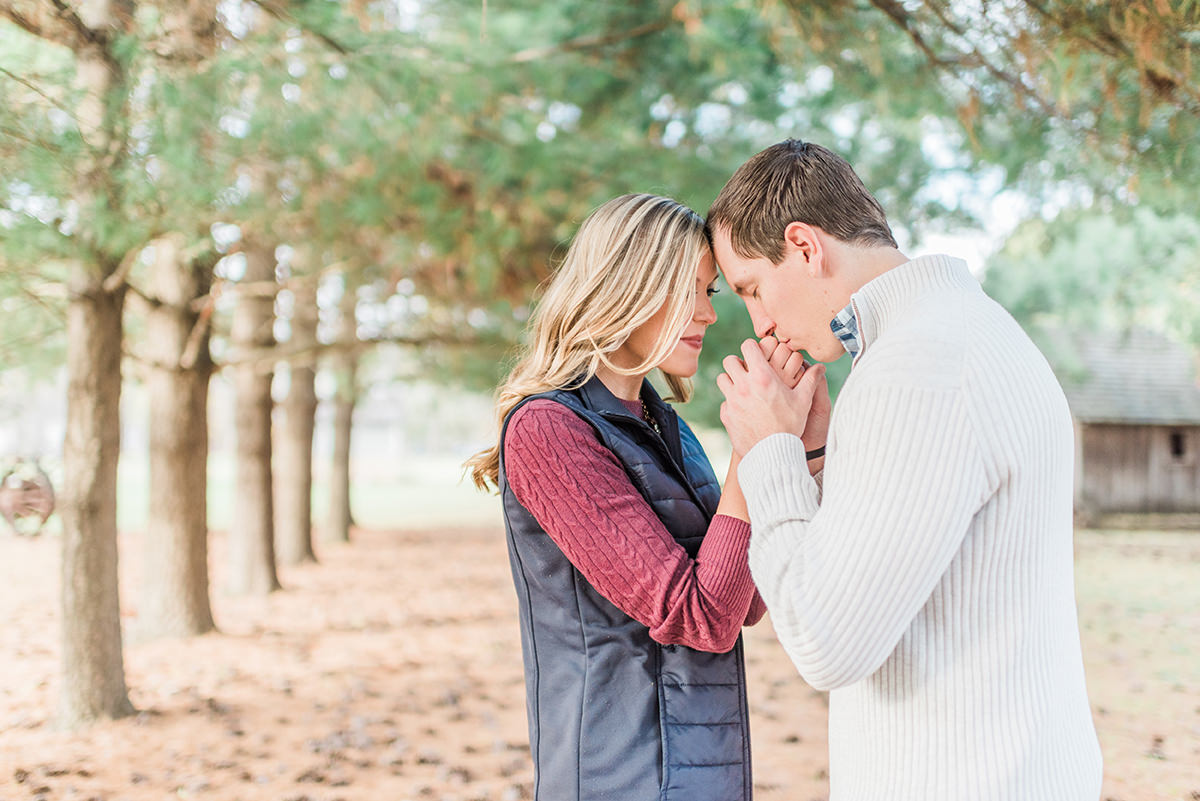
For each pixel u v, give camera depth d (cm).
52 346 629
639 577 132
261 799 385
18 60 370
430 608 888
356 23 409
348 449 1520
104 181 395
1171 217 422
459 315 864
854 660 108
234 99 412
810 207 134
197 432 700
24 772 413
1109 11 262
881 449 111
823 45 349
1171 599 949
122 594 932
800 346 142
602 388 153
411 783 405
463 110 506
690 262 152
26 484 473
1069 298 1031
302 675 605
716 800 140
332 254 639
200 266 643
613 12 583
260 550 948
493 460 168
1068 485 123
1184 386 1831
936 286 125
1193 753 444
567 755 141
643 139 692
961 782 114
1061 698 119
